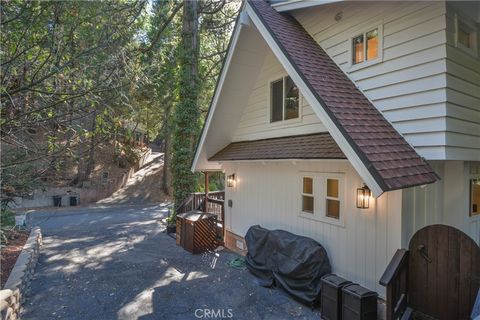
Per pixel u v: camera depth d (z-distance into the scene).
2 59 4.02
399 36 5.17
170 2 14.09
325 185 5.91
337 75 5.90
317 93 4.98
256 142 8.27
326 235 5.87
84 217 15.15
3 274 5.71
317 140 6.09
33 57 4.28
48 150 5.02
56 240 10.33
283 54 5.75
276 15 7.08
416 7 4.93
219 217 10.16
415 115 4.91
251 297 5.79
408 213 4.70
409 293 4.73
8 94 3.86
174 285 6.39
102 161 26.91
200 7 13.88
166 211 17.16
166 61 13.71
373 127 4.90
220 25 15.74
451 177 5.46
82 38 4.84
